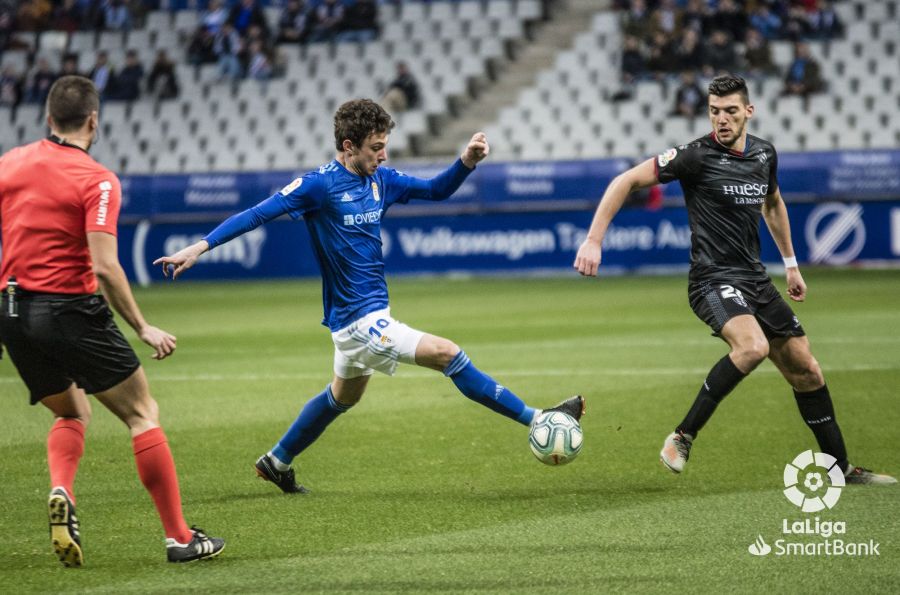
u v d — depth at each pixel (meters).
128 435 25.11
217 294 68.50
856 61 84.69
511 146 85.62
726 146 19.58
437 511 18.12
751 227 19.67
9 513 18.22
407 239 77.81
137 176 79.75
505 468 21.48
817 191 72.50
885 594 13.49
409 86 86.31
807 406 19.81
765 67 82.88
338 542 16.30
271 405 29.47
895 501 18.19
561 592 13.70
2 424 26.84
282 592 13.92
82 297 15.14
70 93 15.22
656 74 84.56
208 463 22.34
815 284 62.28
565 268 75.31
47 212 14.91
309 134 89.25
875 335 40.94
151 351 41.84
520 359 37.44
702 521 17.08
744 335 18.78
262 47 92.38
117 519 17.80
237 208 78.50
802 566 14.66
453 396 30.20
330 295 19.00
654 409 27.66
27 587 14.23
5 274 15.20
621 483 20.00
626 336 42.91
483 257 76.62
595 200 74.81
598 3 93.19
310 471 21.48
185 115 91.38
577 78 87.69
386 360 18.72
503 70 90.56
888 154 71.56
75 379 15.27
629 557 15.19
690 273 20.14
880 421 25.48
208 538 15.57
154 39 96.50
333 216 18.50
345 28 92.75
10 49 96.81
